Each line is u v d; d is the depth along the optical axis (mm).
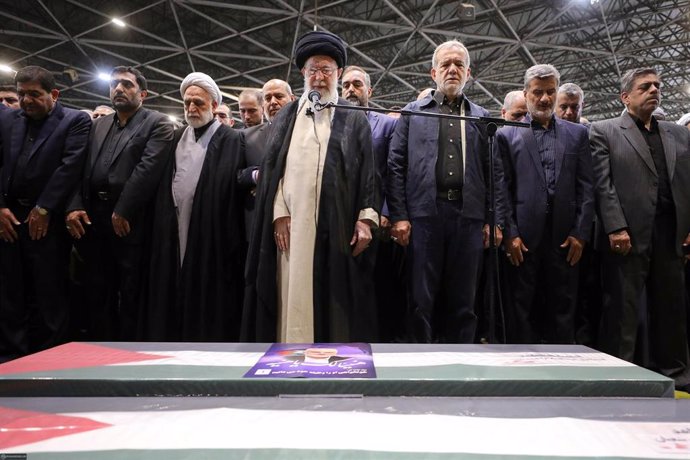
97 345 1122
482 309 2439
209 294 2246
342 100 2166
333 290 1917
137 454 574
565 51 10641
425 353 1043
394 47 10812
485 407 740
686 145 2434
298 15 8625
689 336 2672
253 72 11273
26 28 9617
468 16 8070
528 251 2264
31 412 712
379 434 631
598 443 607
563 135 2332
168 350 1064
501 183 2303
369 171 2039
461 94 2303
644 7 8930
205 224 2275
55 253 2443
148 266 2367
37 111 2467
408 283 2234
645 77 2357
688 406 746
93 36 9977
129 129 2473
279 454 574
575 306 2297
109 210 2367
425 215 2150
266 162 2047
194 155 2400
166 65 11531
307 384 802
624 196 2330
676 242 2332
